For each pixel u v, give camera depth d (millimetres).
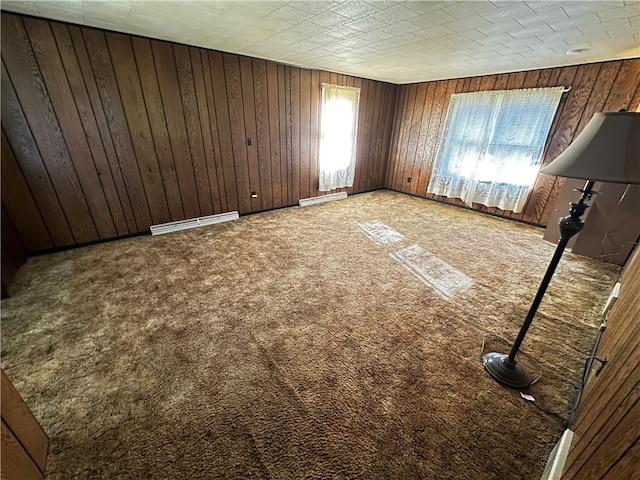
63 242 2898
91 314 1998
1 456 867
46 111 2535
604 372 1090
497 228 3908
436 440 1260
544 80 3607
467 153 4465
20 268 2543
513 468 1159
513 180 4020
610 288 2512
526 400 1460
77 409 1352
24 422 1039
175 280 2443
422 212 4562
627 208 2789
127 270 2580
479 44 2674
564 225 1250
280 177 4379
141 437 1239
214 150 3602
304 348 1758
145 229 3379
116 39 2660
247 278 2512
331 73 4320
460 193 4711
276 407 1388
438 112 4844
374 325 1978
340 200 5176
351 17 2111
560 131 3605
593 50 2742
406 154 5523
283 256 2941
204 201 3732
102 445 1204
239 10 2047
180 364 1616
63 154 2703
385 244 3316
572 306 2250
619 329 1271
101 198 3006
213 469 1131
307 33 2518
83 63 2582
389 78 4727
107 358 1643
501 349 1796
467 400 1453
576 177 1069
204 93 3303
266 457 1176
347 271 2688
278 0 1851
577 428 1058
